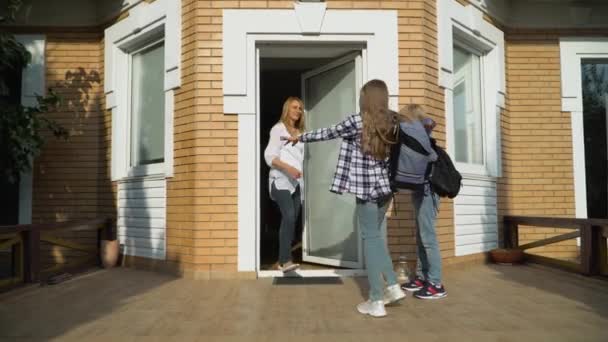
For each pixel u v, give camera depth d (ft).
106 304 14.38
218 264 17.70
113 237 22.85
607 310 13.34
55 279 18.13
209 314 12.95
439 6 19.72
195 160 17.94
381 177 12.80
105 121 23.63
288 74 28.78
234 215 17.83
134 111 23.15
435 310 13.30
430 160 14.03
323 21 18.25
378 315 12.51
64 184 23.76
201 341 10.68
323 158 20.59
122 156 22.81
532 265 21.65
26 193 23.45
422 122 14.58
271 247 28.68
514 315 12.78
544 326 11.73
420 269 15.93
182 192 18.70
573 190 24.39
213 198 17.84
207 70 18.16
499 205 23.66
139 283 17.60
